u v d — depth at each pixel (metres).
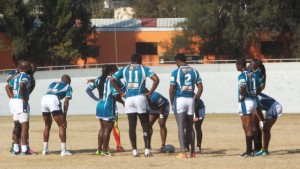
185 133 42.97
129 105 40.75
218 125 77.06
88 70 163.12
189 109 40.22
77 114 106.88
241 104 40.59
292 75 143.88
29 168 36.31
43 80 148.12
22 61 43.78
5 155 43.53
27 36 187.62
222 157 40.94
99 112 42.84
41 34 191.50
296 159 39.25
